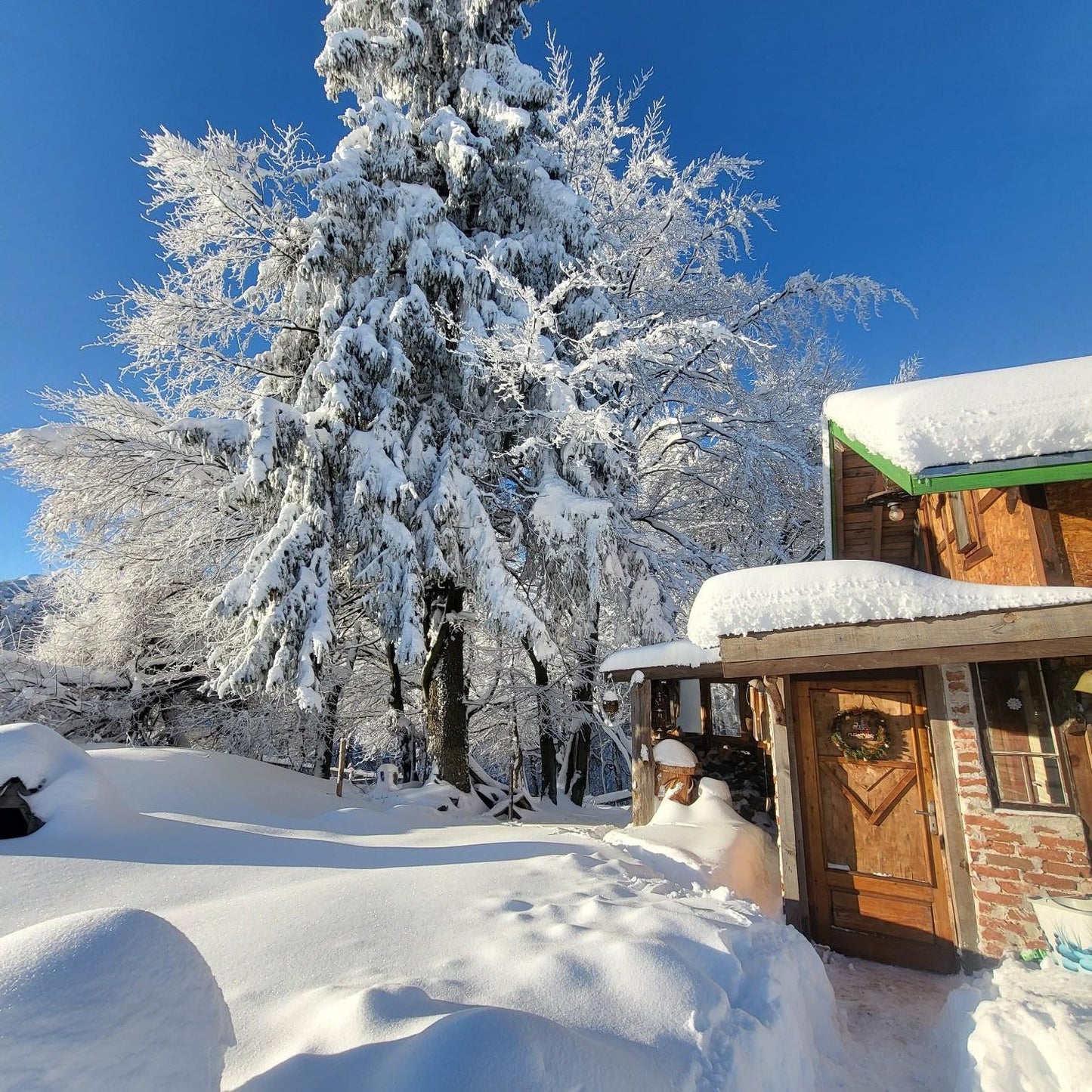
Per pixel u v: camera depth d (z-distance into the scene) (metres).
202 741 14.13
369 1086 1.88
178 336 11.22
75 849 5.22
